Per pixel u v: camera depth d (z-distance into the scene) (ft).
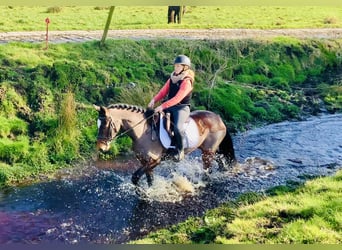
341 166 17.10
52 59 20.80
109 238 13.73
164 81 21.01
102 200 15.35
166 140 15.24
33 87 19.34
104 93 19.97
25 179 16.56
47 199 15.38
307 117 20.76
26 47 21.29
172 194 15.61
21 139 17.83
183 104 15.33
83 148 18.01
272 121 20.54
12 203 15.14
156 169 16.87
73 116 18.44
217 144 16.35
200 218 14.48
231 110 20.58
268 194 15.55
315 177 16.43
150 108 15.44
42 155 17.48
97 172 17.01
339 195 15.24
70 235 13.80
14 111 18.63
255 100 21.30
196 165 17.17
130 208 14.93
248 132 19.74
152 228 14.12
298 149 18.28
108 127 14.64
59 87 19.72
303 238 13.65
